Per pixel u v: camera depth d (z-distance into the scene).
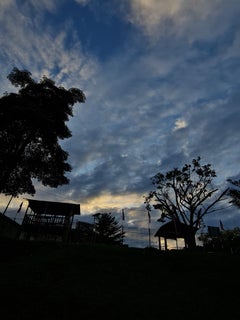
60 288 9.28
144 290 9.82
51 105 27.20
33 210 32.91
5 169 23.27
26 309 6.70
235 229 38.84
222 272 13.20
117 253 17.92
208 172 38.12
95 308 7.09
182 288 10.33
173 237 35.16
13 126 24.11
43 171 27.02
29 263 14.88
